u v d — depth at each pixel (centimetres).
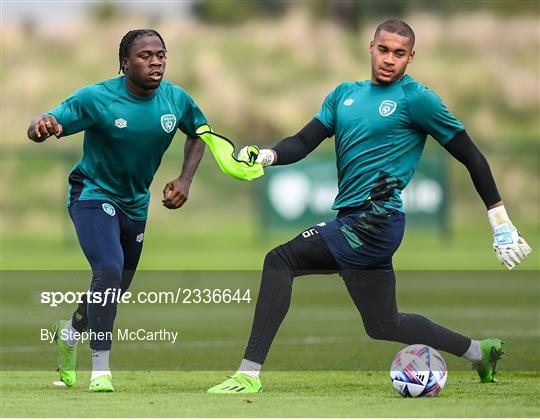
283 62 14700
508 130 13375
